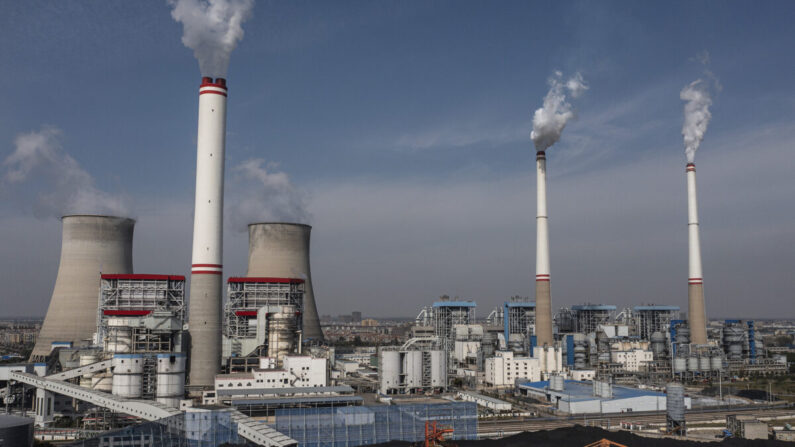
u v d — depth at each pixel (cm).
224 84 15088
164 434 9281
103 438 9081
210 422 9588
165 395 12419
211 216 14638
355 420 10600
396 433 10719
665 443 9994
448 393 16062
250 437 9450
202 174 14700
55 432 11306
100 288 16988
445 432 9719
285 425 10244
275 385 13662
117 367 12206
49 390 12325
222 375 13925
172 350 13250
